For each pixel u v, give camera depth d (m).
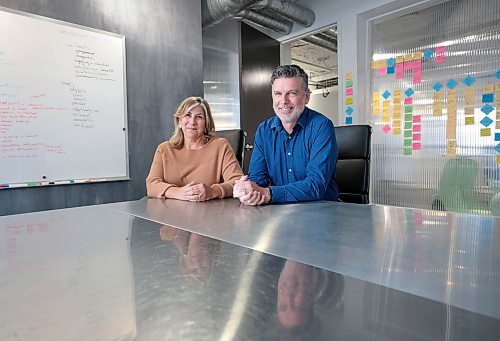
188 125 1.74
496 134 2.77
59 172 2.17
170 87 2.74
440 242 0.65
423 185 3.21
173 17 2.75
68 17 2.20
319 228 0.78
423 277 0.47
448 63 3.01
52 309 0.38
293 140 1.58
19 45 2.00
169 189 1.44
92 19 2.31
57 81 2.15
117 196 2.46
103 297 0.41
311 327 0.33
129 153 2.51
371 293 0.41
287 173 1.62
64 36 2.18
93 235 0.75
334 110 8.12
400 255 0.57
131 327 0.34
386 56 3.43
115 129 2.43
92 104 2.31
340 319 0.35
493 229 0.75
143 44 2.58
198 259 0.56
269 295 0.41
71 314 0.37
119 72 2.45
